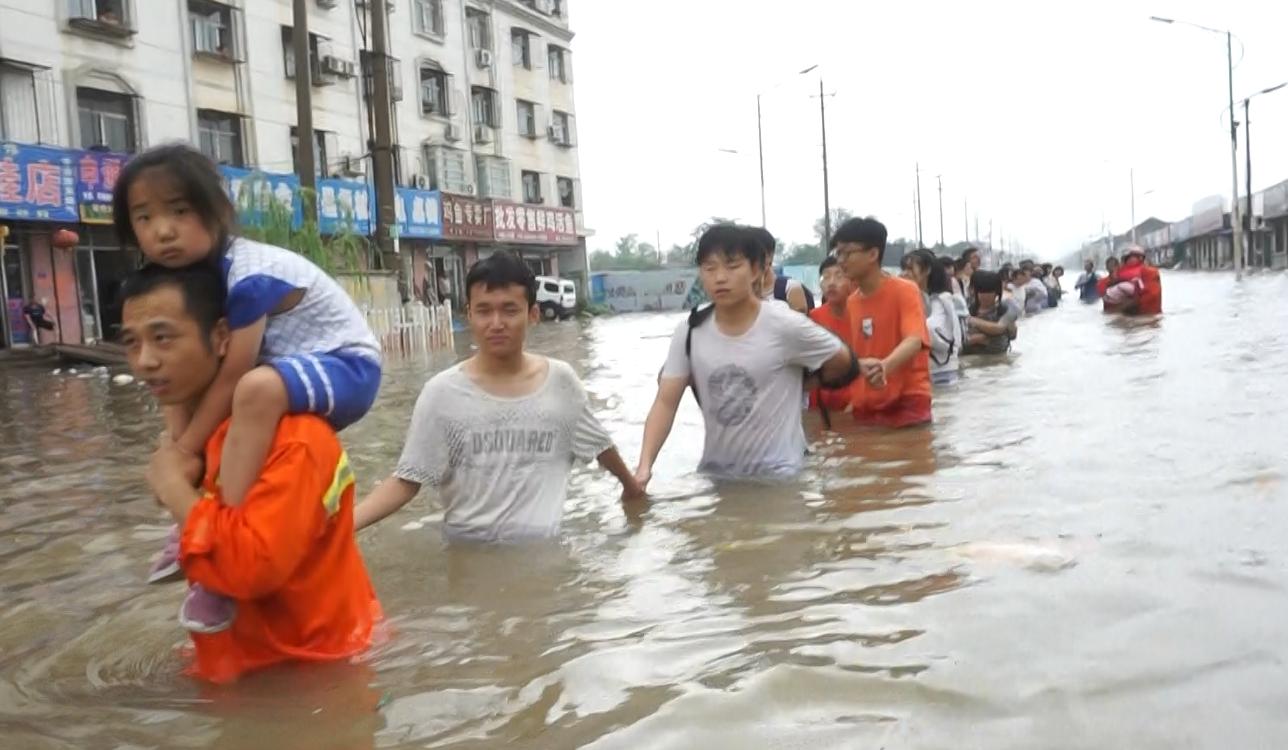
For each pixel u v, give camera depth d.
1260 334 9.93
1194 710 1.82
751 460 4.50
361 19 26.97
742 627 2.41
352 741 1.93
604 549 3.30
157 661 2.49
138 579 3.21
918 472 4.20
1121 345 9.70
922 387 5.59
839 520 3.43
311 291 2.56
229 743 1.96
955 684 1.99
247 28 23.62
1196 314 13.94
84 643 2.63
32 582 3.23
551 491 3.65
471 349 16.89
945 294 7.42
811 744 1.79
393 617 2.71
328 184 24.34
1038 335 11.79
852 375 4.71
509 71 34.78
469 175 32.53
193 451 2.49
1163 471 3.79
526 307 3.65
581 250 39.69
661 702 2.00
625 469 4.02
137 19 20.69
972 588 2.56
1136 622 2.26
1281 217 47.56
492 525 3.55
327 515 2.45
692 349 4.56
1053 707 1.87
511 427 3.59
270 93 24.33
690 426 6.18
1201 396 5.74
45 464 5.74
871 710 1.91
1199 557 2.70
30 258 19.02
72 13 19.42
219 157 23.08
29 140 18.58
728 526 3.48
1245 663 2.00
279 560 2.30
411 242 29.89
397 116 29.38
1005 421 5.42
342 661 2.41
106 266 20.53
